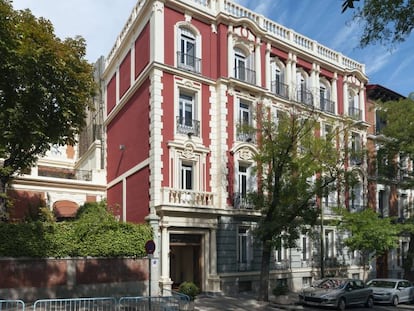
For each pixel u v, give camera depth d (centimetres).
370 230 2536
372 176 3272
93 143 3294
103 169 3141
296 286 2650
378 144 3422
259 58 2662
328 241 2972
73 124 1753
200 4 2488
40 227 1833
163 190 2150
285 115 2162
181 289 1695
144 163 2322
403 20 924
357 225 2588
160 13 2319
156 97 2245
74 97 1672
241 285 2358
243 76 2598
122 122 2764
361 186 3180
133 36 2633
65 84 1630
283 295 2111
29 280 1780
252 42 2645
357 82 3353
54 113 1655
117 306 1448
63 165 3859
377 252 2670
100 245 1952
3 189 1750
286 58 2856
